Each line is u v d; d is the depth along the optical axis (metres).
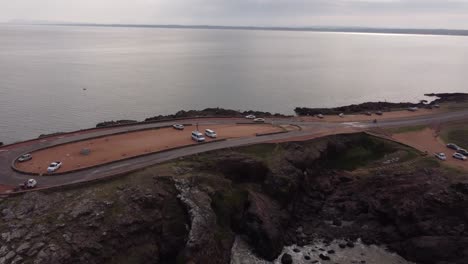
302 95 152.88
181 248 53.47
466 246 56.66
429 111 109.06
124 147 70.75
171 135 79.00
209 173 63.88
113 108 128.12
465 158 74.25
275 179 66.56
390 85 180.50
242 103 137.75
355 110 111.25
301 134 83.00
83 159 64.38
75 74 192.38
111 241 49.41
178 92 153.50
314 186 72.62
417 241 58.53
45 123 109.88
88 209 50.56
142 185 56.50
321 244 61.34
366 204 67.38
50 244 45.59
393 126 92.81
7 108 123.88
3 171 59.44
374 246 61.28
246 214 60.81
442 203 61.00
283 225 62.88
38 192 52.81
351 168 77.56
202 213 55.00
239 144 74.06
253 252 58.47
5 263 43.41
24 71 195.00
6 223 47.75
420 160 74.12
